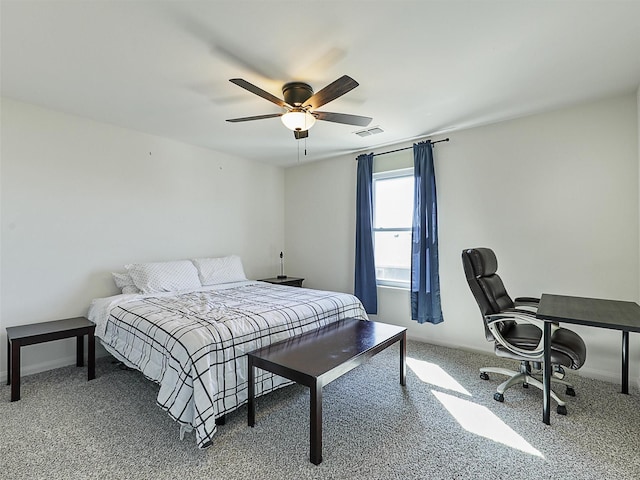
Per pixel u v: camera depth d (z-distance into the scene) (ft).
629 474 5.15
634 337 8.41
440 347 11.34
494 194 10.48
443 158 11.57
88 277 10.22
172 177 12.36
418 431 6.30
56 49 6.38
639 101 7.94
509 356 7.34
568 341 6.98
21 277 8.99
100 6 5.16
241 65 6.98
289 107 7.80
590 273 8.92
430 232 11.44
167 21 5.56
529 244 9.84
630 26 5.69
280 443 5.90
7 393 7.83
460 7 5.24
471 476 5.10
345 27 5.75
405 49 6.41
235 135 11.77
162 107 9.23
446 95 8.45
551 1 5.11
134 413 6.93
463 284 11.14
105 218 10.59
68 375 8.95
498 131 10.41
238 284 12.45
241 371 6.73
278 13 5.37
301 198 16.21
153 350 6.87
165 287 10.63
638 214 8.25
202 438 5.50
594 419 6.70
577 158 9.09
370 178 13.28
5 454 5.57
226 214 14.30
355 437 6.11
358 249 13.47
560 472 5.19
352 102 8.91
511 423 6.57
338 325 8.82
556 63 6.92
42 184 9.34
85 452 5.63
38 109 9.23
